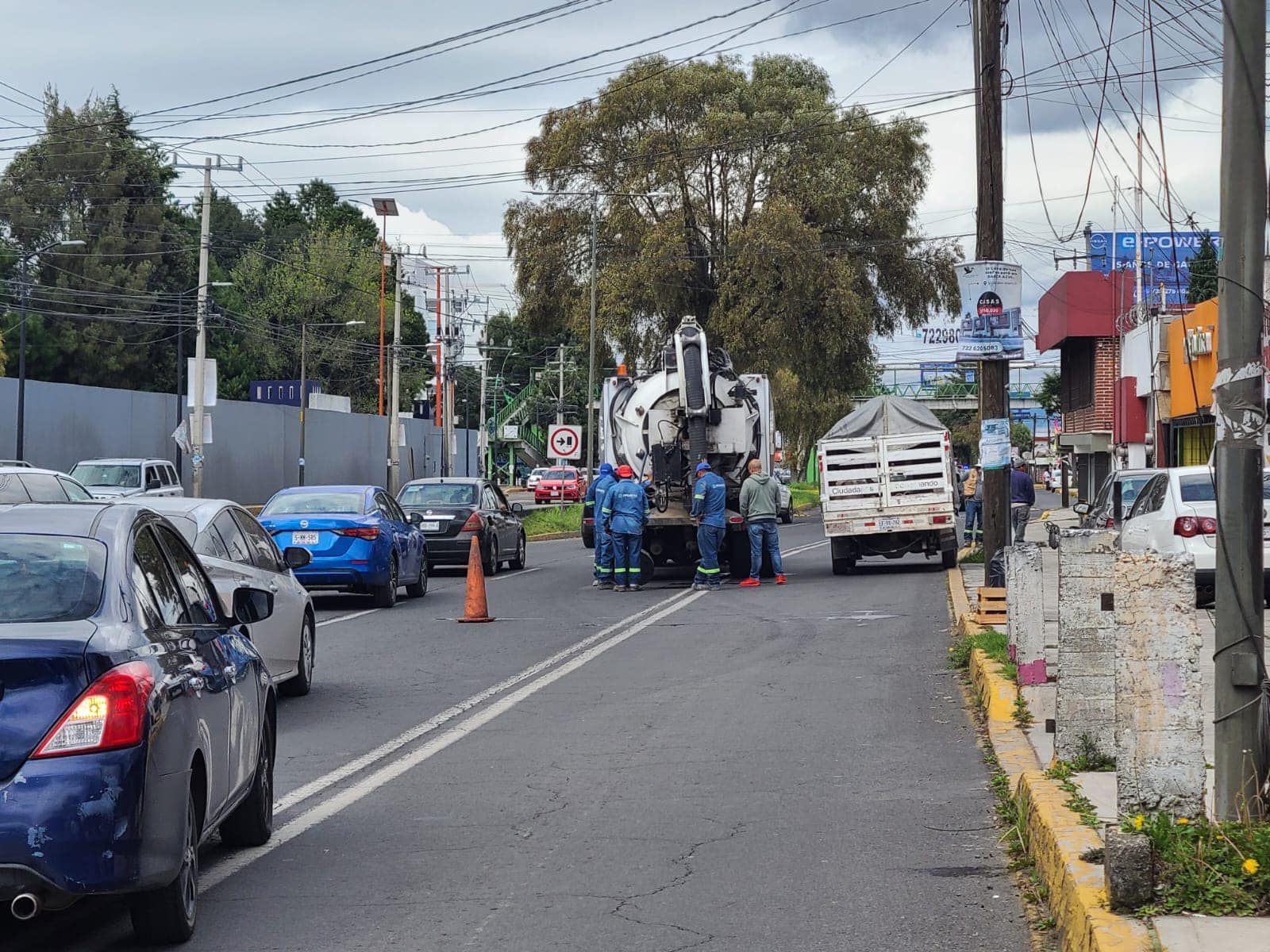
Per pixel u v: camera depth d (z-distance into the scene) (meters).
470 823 7.80
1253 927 4.82
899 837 7.34
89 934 5.86
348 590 20.45
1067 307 53.72
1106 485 20.86
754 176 50.16
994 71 16.75
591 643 16.33
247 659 7.04
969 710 11.27
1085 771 7.74
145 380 75.94
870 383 55.34
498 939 5.74
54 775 5.00
